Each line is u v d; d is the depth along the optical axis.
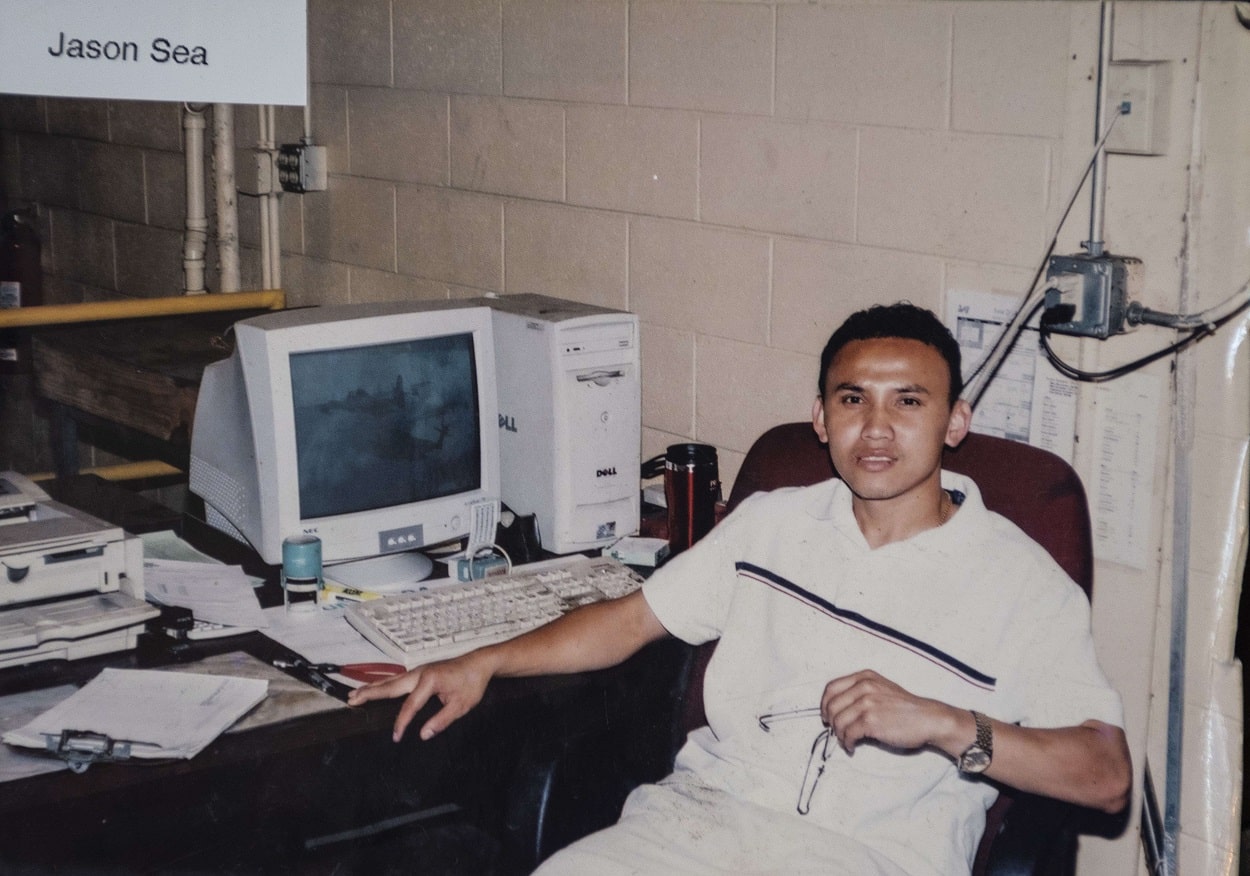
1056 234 1.92
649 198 2.51
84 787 1.40
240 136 3.56
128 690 1.60
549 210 2.72
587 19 2.55
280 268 3.54
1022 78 1.92
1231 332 1.79
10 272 4.29
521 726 1.81
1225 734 1.88
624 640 1.81
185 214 3.79
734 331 2.40
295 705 1.61
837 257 2.21
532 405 2.24
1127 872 1.99
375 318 2.03
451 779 1.93
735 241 2.37
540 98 2.69
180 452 2.84
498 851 1.88
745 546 1.78
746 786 1.65
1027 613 1.57
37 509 1.86
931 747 1.56
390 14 3.02
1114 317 1.86
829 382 1.67
